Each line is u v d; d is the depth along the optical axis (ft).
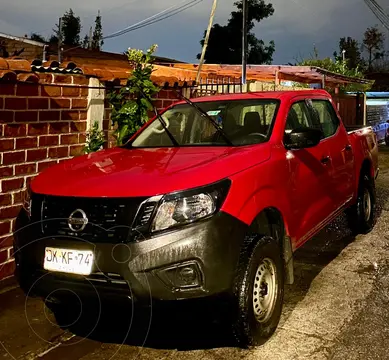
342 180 18.10
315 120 17.19
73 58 48.39
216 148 13.84
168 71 34.88
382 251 19.21
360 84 61.62
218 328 12.85
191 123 16.29
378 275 16.60
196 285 10.32
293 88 40.98
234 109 15.99
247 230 11.34
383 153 55.67
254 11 80.53
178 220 10.42
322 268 17.37
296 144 14.16
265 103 15.72
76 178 12.03
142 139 16.44
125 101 21.15
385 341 12.01
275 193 12.74
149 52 21.48
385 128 71.87
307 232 15.06
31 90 16.58
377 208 26.68
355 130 21.45
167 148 14.62
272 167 12.94
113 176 11.71
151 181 10.98
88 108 19.16
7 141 15.79
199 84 26.81
